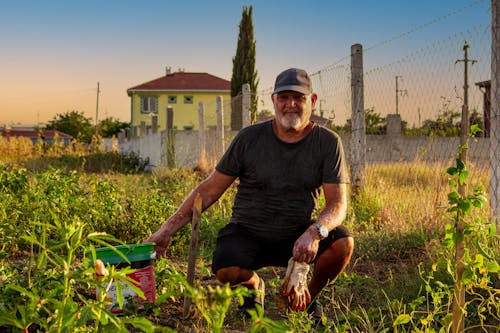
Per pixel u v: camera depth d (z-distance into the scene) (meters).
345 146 11.02
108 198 6.84
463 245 3.08
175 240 6.30
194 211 3.50
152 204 7.04
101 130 61.97
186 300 3.66
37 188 6.00
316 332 3.69
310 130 4.02
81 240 2.57
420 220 6.74
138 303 3.68
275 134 4.01
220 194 4.18
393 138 11.69
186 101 51.12
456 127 7.51
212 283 5.00
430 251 5.54
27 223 5.67
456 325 3.13
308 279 4.82
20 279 3.22
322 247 3.98
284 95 3.90
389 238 6.22
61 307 2.56
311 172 3.97
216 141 14.52
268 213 4.00
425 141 9.22
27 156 25.09
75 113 66.56
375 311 4.04
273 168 3.95
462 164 3.04
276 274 5.14
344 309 4.25
